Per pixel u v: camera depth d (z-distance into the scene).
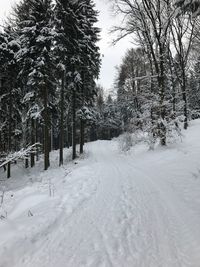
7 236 5.19
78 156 26.23
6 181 21.81
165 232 5.62
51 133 43.34
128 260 4.48
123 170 14.15
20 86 24.33
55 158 28.41
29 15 21.14
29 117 23.91
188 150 15.17
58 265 4.33
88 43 25.80
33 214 6.57
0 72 22.53
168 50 25.56
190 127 25.55
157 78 20.14
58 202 7.64
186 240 5.18
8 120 24.44
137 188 9.59
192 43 26.88
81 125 28.78
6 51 21.78
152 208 7.21
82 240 5.27
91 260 4.49
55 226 5.96
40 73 20.06
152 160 15.98
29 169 24.91
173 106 18.77
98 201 7.98
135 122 20.42
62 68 21.14
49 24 20.61
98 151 33.44
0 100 23.31
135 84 35.50
